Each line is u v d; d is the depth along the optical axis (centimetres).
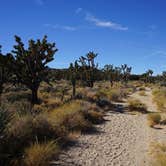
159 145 1133
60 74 3728
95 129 1405
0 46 1780
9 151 832
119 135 1321
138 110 2164
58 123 1244
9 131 947
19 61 1847
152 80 8669
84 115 1580
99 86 5341
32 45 1869
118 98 2945
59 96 2755
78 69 2869
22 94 2355
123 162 923
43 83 5134
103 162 905
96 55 3581
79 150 1005
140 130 1466
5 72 1812
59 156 905
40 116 1160
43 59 1911
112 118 1783
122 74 7238
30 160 767
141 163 922
